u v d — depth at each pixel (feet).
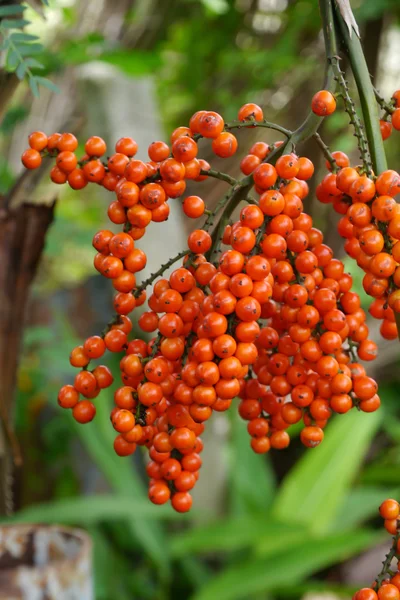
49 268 8.77
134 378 2.59
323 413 2.63
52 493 7.48
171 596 6.70
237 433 7.05
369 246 2.50
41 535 3.43
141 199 2.56
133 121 6.48
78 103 7.25
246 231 2.49
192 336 2.58
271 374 2.69
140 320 2.65
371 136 2.59
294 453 8.48
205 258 2.66
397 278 2.51
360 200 2.52
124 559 6.97
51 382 7.32
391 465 8.20
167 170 2.53
